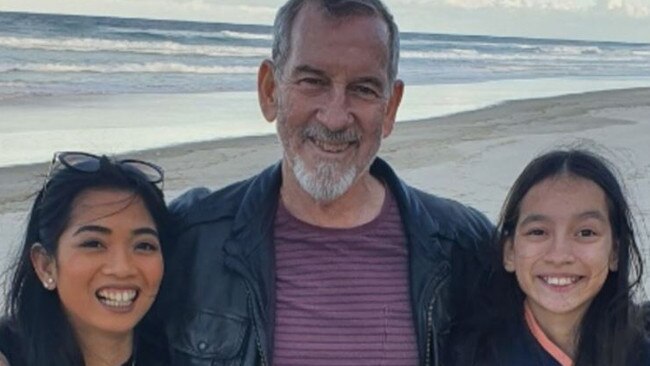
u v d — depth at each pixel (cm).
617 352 323
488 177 1244
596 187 321
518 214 330
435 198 358
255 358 319
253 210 329
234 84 2814
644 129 1952
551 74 4694
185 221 332
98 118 1780
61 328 300
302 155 324
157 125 1714
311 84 319
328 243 327
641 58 7581
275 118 335
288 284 323
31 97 2138
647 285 686
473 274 344
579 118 2183
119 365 310
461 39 8338
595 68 5669
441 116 2133
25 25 4425
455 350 334
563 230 318
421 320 325
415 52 5822
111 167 304
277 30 327
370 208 336
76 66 3023
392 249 332
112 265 293
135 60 3422
